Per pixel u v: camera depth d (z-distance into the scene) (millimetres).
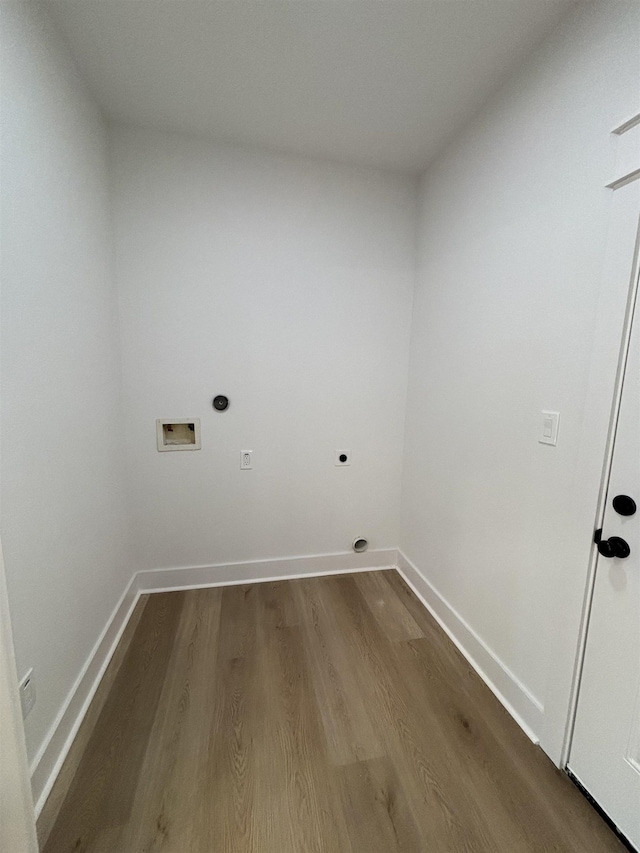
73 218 1391
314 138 1841
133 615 1930
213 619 1905
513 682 1396
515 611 1402
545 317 1249
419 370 2168
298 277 2078
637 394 965
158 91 1552
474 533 1657
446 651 1713
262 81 1483
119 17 1217
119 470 1883
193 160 1869
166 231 1892
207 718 1344
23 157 1063
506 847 987
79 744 1242
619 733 1018
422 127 1724
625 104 961
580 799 1108
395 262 2199
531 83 1290
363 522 2424
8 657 836
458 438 1777
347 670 1584
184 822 1028
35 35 1129
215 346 2031
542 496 1273
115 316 1855
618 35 971
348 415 2279
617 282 994
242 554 2256
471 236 1654
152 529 2104
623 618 1008
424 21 1197
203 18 1214
